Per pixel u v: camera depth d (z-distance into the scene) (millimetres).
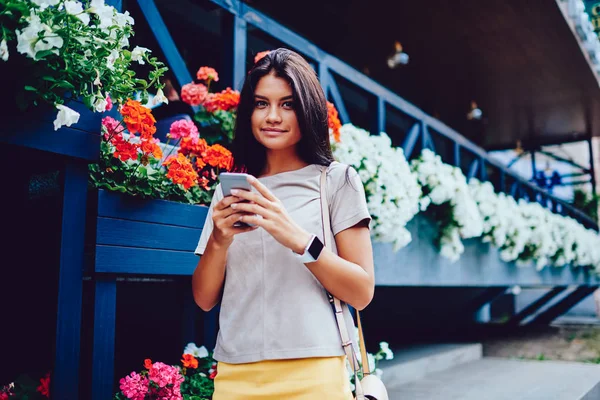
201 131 2812
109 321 1831
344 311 1218
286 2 6094
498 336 7520
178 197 2158
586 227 11211
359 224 1213
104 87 1604
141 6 2648
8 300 2025
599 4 7301
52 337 1701
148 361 1930
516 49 6648
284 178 1264
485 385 4074
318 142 1257
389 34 6707
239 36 3041
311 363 1121
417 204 3650
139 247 1925
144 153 1979
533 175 12703
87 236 1816
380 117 4090
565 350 6270
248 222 1091
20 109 1465
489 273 5355
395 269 3672
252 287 1183
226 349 1189
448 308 8250
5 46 1207
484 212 4992
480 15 5797
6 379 2010
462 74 7734
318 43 6922
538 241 6094
